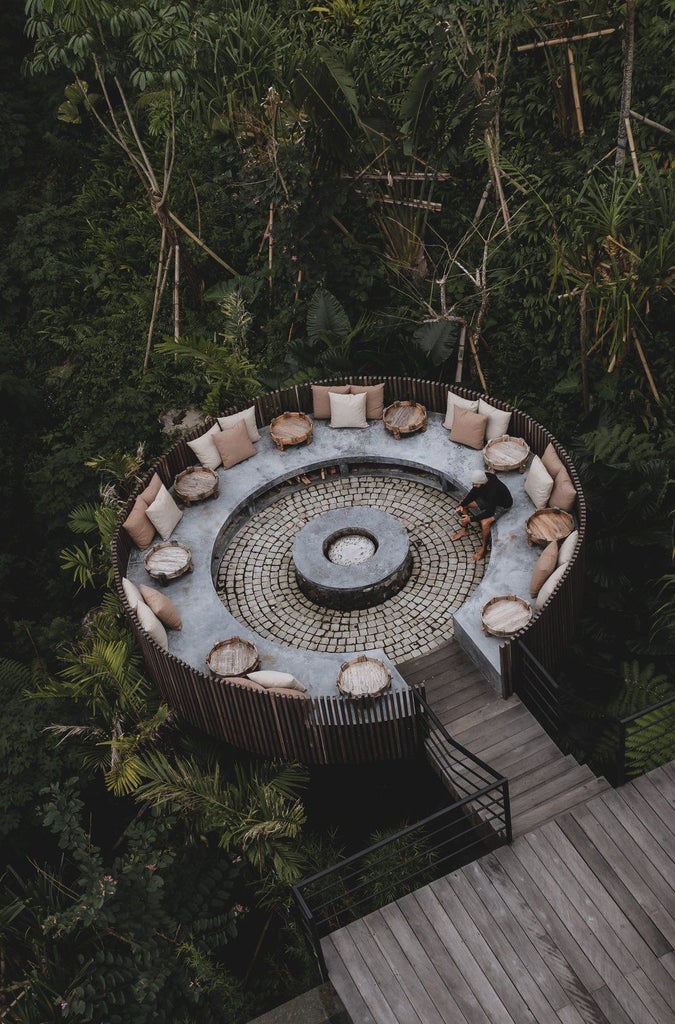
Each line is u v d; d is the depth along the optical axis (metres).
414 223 16.42
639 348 13.75
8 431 19.08
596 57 15.55
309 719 10.73
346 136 14.96
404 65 18.06
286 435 15.11
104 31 15.56
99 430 18.22
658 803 8.73
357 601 12.95
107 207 21.47
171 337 17.66
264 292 18.83
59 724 12.73
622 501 13.52
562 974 7.70
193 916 11.30
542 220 15.84
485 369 16.59
